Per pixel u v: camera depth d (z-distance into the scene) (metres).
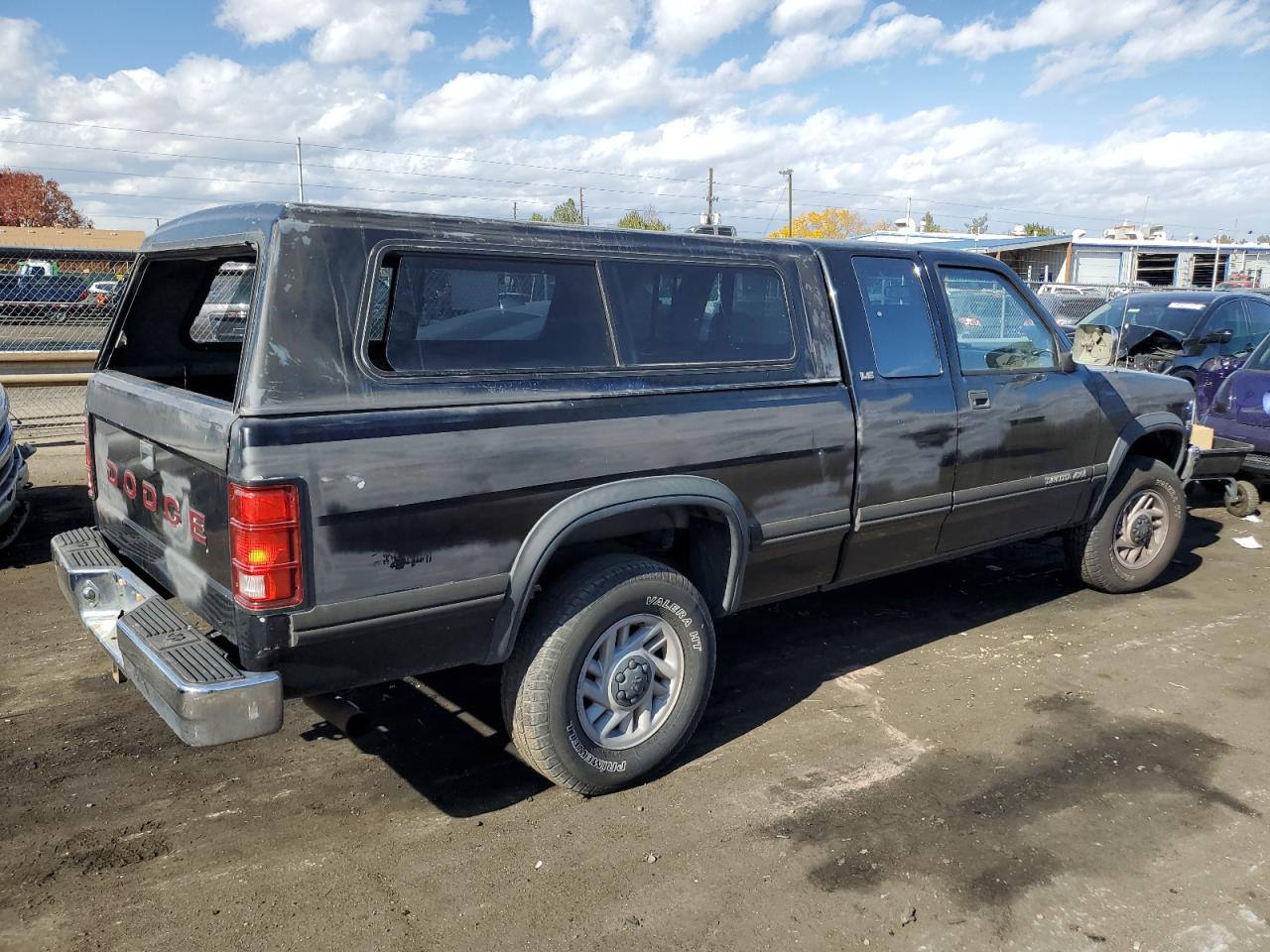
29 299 10.21
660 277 3.54
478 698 4.25
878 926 2.77
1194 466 6.58
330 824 3.27
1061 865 3.07
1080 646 4.98
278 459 2.62
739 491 3.69
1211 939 2.73
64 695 4.20
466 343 3.05
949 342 4.49
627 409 3.33
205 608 2.95
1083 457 5.18
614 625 3.37
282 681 2.75
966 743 3.89
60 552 3.74
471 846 3.15
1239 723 4.09
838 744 3.88
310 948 2.65
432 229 2.98
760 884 2.96
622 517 3.40
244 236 2.86
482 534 3.02
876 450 4.12
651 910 2.83
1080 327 6.14
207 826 3.24
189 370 4.21
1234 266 35.66
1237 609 5.58
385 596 2.84
